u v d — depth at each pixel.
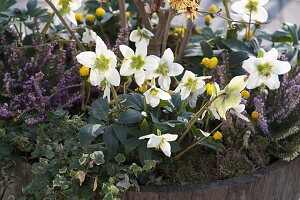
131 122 1.42
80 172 1.37
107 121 1.45
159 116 1.50
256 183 1.47
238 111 1.43
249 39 1.88
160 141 1.37
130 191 1.41
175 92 1.52
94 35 1.73
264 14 1.76
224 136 1.57
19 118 1.54
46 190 1.41
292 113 1.58
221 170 1.51
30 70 1.65
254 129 1.55
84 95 1.62
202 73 1.74
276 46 1.87
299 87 1.55
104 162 1.41
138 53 1.39
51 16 1.73
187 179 1.49
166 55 1.42
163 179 1.48
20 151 1.54
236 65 1.72
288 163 1.53
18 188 1.55
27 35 1.78
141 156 1.42
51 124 1.52
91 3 2.01
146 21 1.75
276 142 1.55
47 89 1.63
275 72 1.40
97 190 1.43
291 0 3.21
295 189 1.61
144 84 1.57
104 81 1.42
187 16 1.48
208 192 1.43
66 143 1.46
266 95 1.59
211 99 1.39
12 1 1.85
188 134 1.54
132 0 1.96
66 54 1.76
